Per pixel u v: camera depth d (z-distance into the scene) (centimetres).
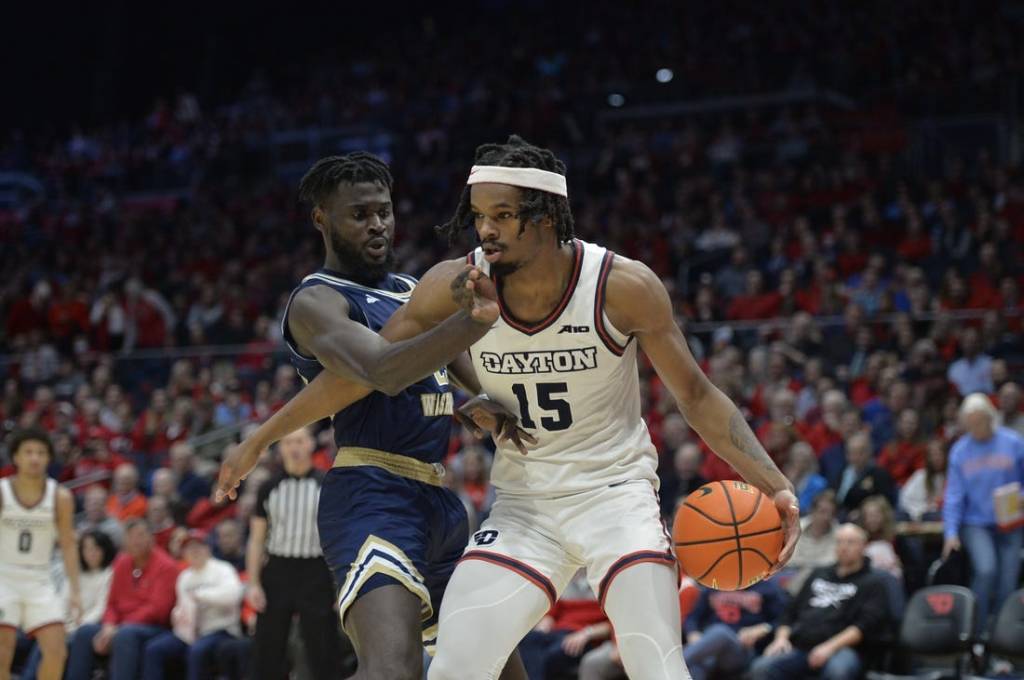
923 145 2012
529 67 2788
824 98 2302
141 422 1511
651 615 393
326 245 466
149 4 3375
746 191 1970
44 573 876
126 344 1852
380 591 409
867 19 2488
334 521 435
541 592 410
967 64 2233
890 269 1619
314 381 421
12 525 866
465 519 462
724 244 1805
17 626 862
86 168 2839
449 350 371
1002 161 2012
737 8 2714
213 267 2234
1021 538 920
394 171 2430
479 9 3334
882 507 930
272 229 2334
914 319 1330
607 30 2842
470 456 1087
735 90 2377
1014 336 1268
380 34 3397
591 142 2408
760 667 862
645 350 413
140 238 2428
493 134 2417
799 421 1159
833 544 939
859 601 860
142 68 3388
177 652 983
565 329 402
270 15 3441
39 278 2327
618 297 400
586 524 411
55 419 1563
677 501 1058
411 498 438
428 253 1922
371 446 441
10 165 2983
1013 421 1067
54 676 873
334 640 835
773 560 420
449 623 402
